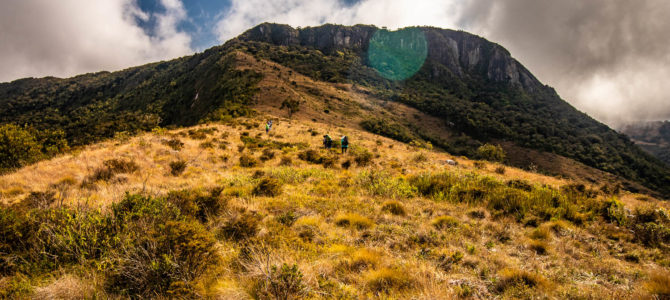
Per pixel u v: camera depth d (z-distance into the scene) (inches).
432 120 5359.3
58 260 123.6
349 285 116.9
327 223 200.2
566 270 143.2
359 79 7726.4
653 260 163.2
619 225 230.7
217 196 231.0
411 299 107.7
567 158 3843.5
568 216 245.6
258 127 1272.1
